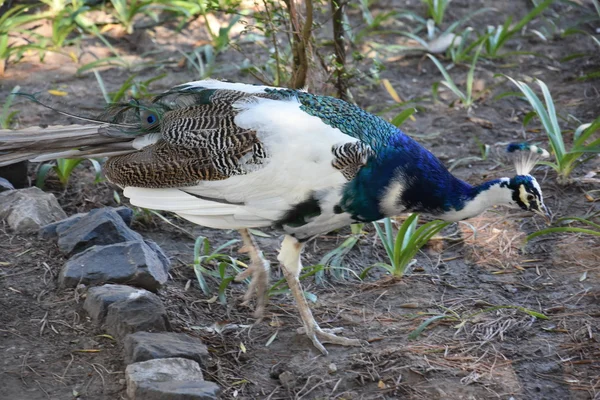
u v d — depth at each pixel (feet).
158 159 22.72
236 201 22.50
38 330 22.93
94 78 38.06
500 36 39.93
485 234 29.14
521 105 37.17
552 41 42.32
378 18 41.60
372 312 25.27
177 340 22.36
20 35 40.68
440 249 28.50
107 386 21.09
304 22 32.55
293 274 23.63
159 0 42.29
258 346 23.67
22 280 24.85
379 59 40.70
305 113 22.57
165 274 25.48
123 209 28.37
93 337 22.76
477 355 23.16
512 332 24.16
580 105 36.81
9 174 29.99
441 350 23.34
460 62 40.42
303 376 22.34
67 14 40.81
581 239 28.48
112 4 43.42
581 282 26.37
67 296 24.20
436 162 22.91
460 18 43.80
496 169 32.40
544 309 25.18
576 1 45.83
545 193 30.94
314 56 34.73
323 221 22.80
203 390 20.13
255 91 23.61
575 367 22.68
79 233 26.16
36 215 27.50
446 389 21.81
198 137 22.53
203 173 22.36
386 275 27.09
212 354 23.02
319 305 25.58
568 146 33.40
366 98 37.50
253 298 25.64
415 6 44.91
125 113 23.68
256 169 22.11
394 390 21.80
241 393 21.65
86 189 30.71
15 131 23.08
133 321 22.72
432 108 36.91
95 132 23.12
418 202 22.86
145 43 40.93
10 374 21.31
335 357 23.18
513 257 27.89
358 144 22.04
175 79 38.06
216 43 39.63
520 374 22.40
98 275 24.52
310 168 21.97
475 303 25.52
